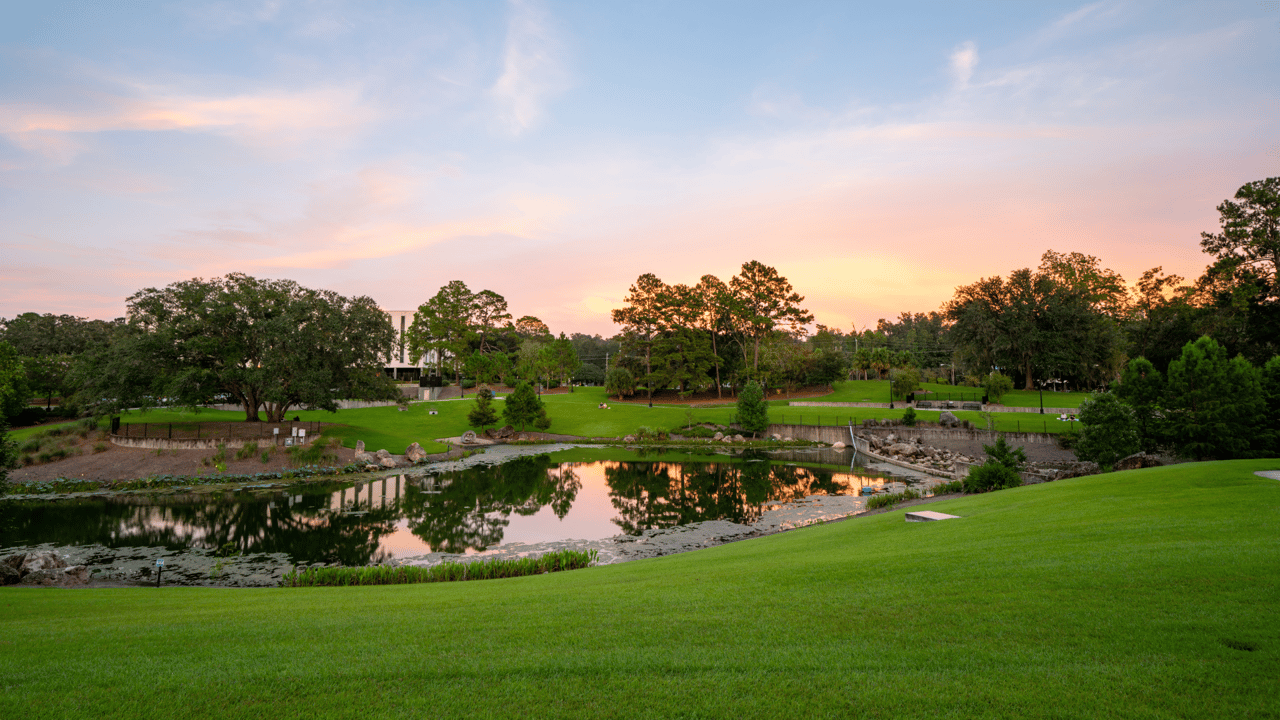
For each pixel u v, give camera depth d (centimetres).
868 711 538
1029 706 526
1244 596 739
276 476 4178
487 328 11794
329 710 588
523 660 703
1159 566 893
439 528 2909
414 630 872
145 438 4316
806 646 709
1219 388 3169
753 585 1078
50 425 5328
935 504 2277
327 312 5125
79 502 3406
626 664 677
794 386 10250
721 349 10425
